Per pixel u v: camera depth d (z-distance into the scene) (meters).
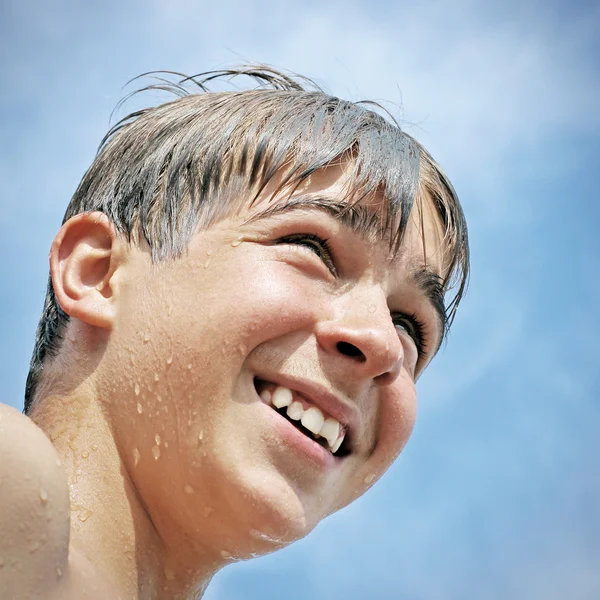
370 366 1.74
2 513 1.31
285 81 2.45
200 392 1.66
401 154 1.97
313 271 1.78
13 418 1.37
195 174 1.88
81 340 1.79
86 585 1.50
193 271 1.76
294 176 1.84
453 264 2.13
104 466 1.68
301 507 1.67
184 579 1.76
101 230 1.88
